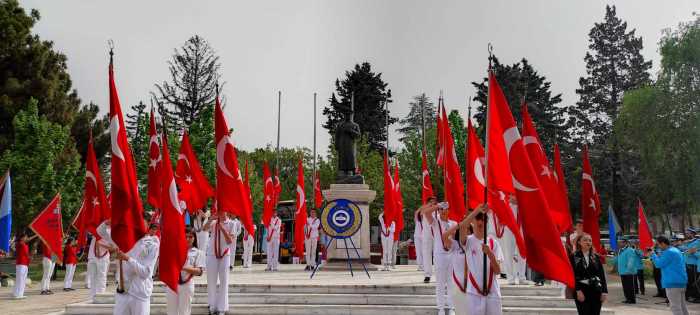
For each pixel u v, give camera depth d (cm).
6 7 3822
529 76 5516
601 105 5775
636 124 3459
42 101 3791
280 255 3216
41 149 3052
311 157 6794
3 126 3681
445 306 1184
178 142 3550
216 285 1224
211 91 4903
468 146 1125
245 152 6606
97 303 1369
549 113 5512
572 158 5522
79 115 4216
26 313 1486
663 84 3419
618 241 3381
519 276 1475
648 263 3048
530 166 797
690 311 1736
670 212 4091
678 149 3350
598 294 955
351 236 1814
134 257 838
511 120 823
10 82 3675
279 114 4681
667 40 3444
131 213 856
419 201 4531
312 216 2178
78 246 2145
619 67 5844
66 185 3195
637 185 4928
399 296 1301
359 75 6744
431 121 7975
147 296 838
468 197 1059
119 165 860
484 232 769
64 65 4166
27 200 2966
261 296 1321
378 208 4956
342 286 1341
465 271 802
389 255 2056
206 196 1812
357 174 2073
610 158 5225
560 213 1169
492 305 765
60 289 2211
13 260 3550
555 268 753
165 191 914
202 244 1861
